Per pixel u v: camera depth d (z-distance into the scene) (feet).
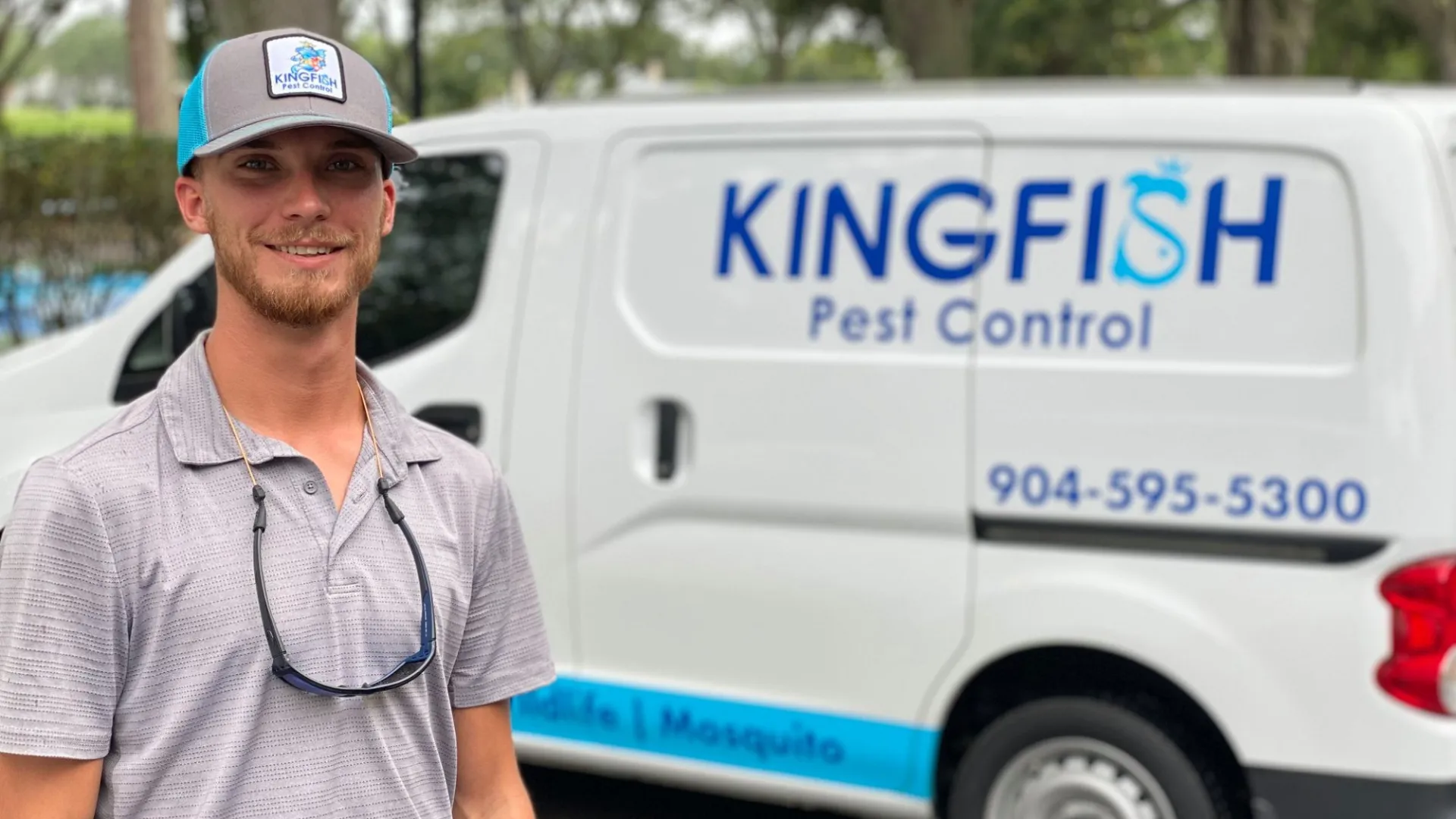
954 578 9.78
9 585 3.97
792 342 10.28
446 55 96.48
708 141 10.73
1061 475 9.48
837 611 10.11
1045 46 69.36
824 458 10.09
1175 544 9.23
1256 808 9.04
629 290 10.87
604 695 10.94
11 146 29.76
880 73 86.12
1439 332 8.63
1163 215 9.34
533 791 13.25
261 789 4.16
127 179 29.96
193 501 4.17
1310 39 65.16
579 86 103.86
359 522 4.40
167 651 4.07
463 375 11.32
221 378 4.39
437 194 11.77
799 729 10.30
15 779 3.97
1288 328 9.00
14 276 30.19
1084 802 9.69
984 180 9.82
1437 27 46.96
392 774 4.38
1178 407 9.20
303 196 4.30
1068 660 9.75
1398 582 8.67
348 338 4.54
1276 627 8.95
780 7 71.72
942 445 9.78
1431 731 8.64
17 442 11.16
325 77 4.33
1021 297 9.65
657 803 13.02
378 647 4.36
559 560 10.96
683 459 10.59
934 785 10.07
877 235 10.09
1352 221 8.89
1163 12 67.36
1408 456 8.62
